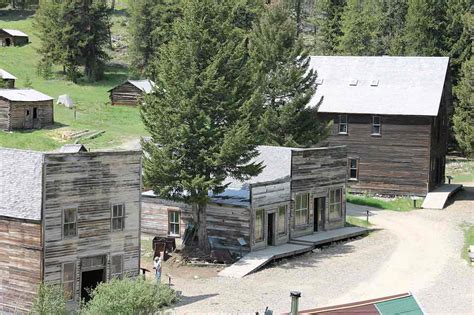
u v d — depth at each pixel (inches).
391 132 2588.6
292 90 2293.3
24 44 4623.5
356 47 3853.3
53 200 1358.3
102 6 4153.5
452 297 1503.4
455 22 3491.6
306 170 1998.0
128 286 1238.3
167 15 4168.3
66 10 4013.3
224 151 1705.2
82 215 1408.7
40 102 2952.8
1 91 2945.4
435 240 2007.9
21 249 1363.2
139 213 1510.8
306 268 1729.8
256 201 1822.1
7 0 5551.2
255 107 1840.6
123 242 1482.5
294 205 1964.8
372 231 2122.3
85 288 1370.6
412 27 3560.5
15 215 1358.3
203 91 1754.4
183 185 1713.8
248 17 3639.3
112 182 1455.5
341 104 2635.3
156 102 1802.4
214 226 1855.3
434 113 2517.2
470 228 2145.7
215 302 1444.4
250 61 1875.0
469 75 2508.6
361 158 2632.9
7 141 2640.3
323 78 2736.2
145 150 1768.0
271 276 1656.0
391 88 2645.2
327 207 2082.9
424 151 2551.7
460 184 2844.5
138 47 4195.4
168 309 1364.4
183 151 1750.7
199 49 1784.0
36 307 1226.0
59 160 1368.1
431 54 3523.6
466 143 2447.1
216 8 1815.9
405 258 1822.1
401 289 1557.6
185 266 1744.6
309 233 2021.4
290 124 2263.8
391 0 3956.7
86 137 2839.6
